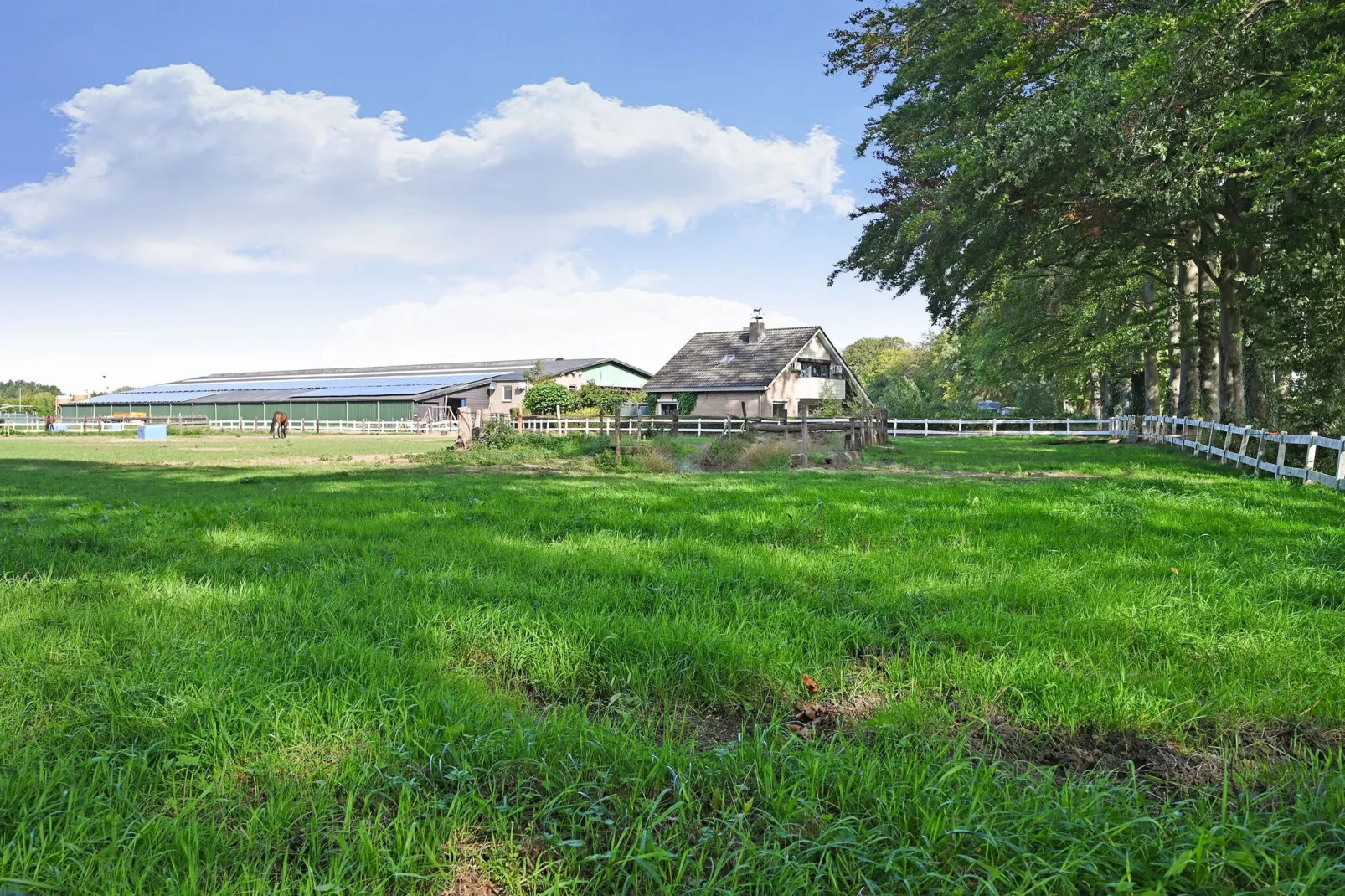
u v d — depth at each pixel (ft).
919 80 67.26
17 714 9.86
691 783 8.55
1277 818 7.77
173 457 78.74
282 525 26.05
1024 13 54.85
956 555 20.43
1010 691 11.07
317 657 12.05
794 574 18.13
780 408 156.46
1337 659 12.26
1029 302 106.83
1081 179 53.36
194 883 6.60
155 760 8.94
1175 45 43.45
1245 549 20.86
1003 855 7.20
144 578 17.63
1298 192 53.21
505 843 7.46
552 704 10.87
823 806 8.12
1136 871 6.88
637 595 16.17
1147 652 12.76
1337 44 41.93
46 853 7.04
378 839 7.32
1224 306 70.64
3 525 26.71
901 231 67.00
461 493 37.35
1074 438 115.65
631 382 212.84
